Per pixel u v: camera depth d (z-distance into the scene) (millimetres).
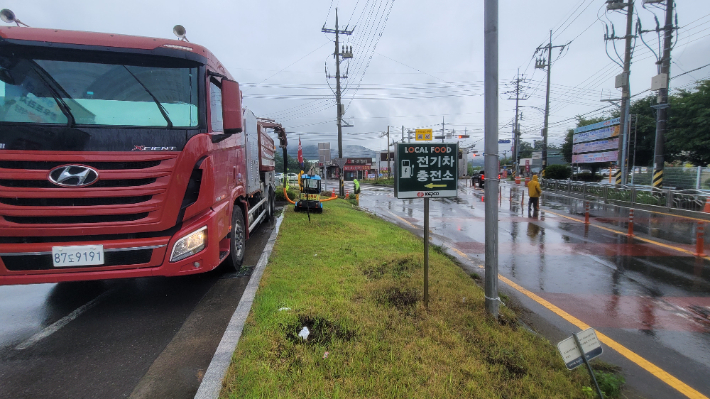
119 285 4996
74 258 3488
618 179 19969
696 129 20062
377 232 9383
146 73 3805
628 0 18484
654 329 4391
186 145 3793
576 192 24453
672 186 18234
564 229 11156
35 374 2910
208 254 4062
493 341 3543
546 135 32938
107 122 3588
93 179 3449
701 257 7629
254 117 8070
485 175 4137
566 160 43969
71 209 3428
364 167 80500
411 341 3359
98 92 3598
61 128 3412
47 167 3373
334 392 2566
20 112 3369
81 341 3451
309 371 2785
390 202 21812
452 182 4242
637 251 8203
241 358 2953
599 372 3240
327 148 24547
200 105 3994
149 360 3139
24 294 4633
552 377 3045
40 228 3416
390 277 5203
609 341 4086
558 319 4684
